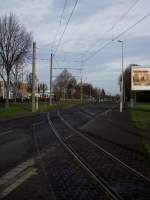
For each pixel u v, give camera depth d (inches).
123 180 433.4
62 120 1526.8
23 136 914.1
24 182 419.5
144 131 1100.5
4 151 663.1
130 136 957.2
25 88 4714.6
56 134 966.4
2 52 2434.8
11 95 4136.3
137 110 2578.7
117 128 1201.4
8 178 439.8
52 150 676.7
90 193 373.1
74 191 380.5
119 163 550.9
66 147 717.3
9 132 1013.8
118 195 365.7
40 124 1302.9
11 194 367.9
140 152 671.8
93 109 2785.4
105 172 481.7
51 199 350.0
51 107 2930.6
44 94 5442.9
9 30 2426.2
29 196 360.2
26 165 524.7
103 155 630.5
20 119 1587.1
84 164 536.7
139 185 408.8
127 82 5408.5
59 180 430.6
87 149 703.1
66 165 527.2
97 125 1316.4
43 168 502.6
